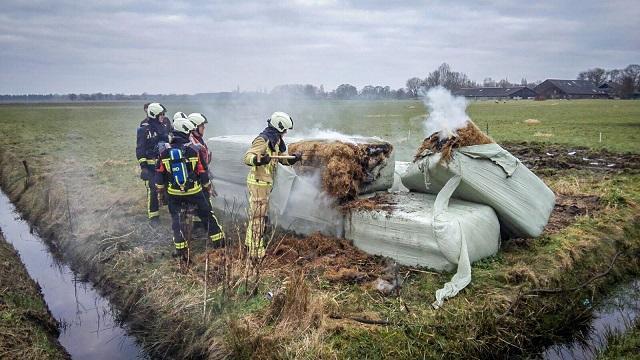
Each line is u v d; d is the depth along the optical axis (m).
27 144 22.86
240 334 4.53
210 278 5.76
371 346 4.36
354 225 6.27
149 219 8.21
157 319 5.54
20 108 79.38
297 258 6.16
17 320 5.42
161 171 6.40
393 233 5.89
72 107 84.56
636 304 6.09
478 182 5.95
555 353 5.01
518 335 4.83
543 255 6.18
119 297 6.32
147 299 5.87
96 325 6.03
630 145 17.06
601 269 6.55
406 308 4.84
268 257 6.14
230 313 4.97
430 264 5.69
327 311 4.85
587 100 74.62
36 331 5.40
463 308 4.90
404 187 7.62
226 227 7.59
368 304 5.04
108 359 5.30
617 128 24.31
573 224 7.45
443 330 4.61
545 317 5.24
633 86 82.00
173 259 6.59
